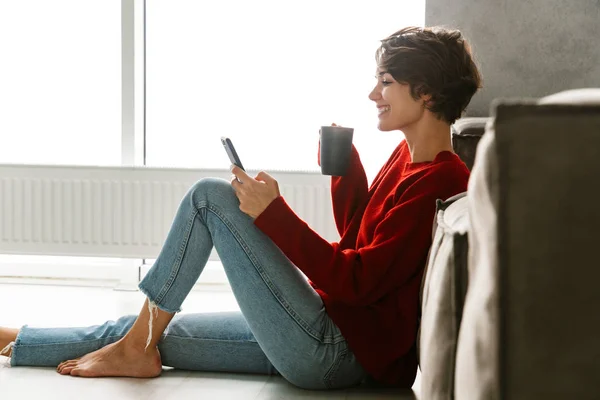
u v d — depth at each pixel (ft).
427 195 5.91
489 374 3.16
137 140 12.41
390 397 6.44
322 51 11.75
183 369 7.21
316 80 11.83
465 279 4.20
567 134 2.89
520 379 2.97
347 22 11.66
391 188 6.45
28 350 7.14
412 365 6.44
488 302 3.13
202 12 12.05
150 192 12.13
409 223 5.89
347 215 7.08
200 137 12.35
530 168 2.92
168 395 6.40
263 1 11.80
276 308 6.28
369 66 11.67
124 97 12.26
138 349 6.90
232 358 7.03
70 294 11.69
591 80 10.74
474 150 8.33
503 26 10.78
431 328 4.50
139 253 12.23
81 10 12.32
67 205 12.32
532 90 10.81
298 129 11.99
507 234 2.95
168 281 6.66
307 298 6.32
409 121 6.23
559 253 2.91
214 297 11.73
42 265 12.82
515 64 10.82
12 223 12.41
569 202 2.89
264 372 7.09
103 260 12.87
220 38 12.03
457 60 6.13
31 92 12.46
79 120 12.53
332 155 6.73
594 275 2.88
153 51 12.36
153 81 12.41
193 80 12.23
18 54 12.36
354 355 6.38
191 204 6.50
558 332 2.93
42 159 12.57
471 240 3.57
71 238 12.35
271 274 6.29
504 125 2.94
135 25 12.16
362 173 7.14
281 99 11.97
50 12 12.28
